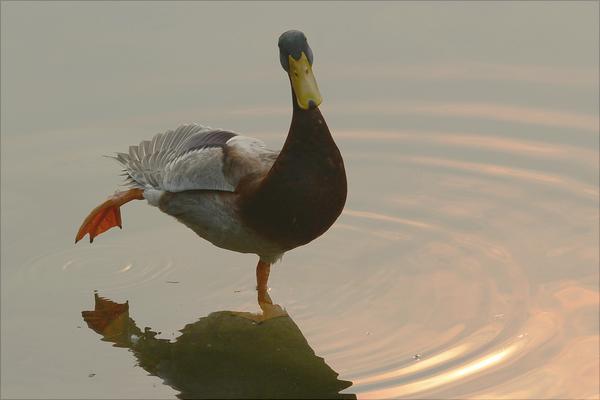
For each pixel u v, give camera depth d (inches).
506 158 583.2
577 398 393.4
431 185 565.9
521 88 636.1
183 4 716.0
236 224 436.8
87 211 551.5
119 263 511.8
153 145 503.5
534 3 706.2
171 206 466.3
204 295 486.3
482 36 678.5
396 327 448.8
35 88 650.2
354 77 652.1
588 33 673.6
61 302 481.7
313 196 415.5
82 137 611.5
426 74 651.5
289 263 507.2
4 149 602.5
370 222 536.4
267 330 455.5
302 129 410.6
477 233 520.4
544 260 493.0
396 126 615.5
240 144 453.7
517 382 402.6
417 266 496.4
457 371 410.9
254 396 410.0
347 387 404.8
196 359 438.3
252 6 709.9
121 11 713.0
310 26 689.0
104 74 660.1
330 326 454.3
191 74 658.8
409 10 703.7
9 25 700.0
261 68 660.7
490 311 454.9
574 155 580.7
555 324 441.4
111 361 438.9
